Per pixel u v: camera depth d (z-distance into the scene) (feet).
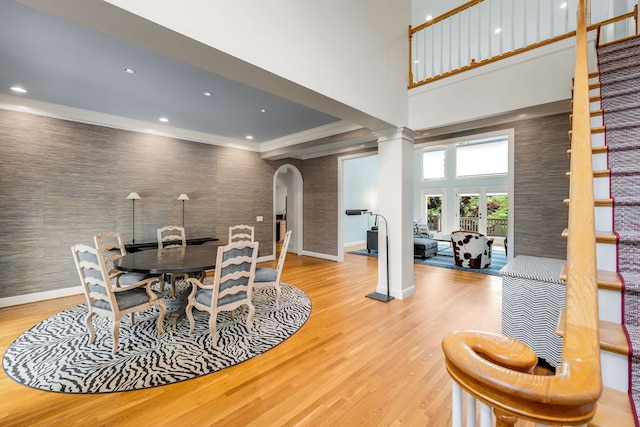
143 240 16.03
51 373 7.19
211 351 8.25
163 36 5.64
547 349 7.11
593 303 2.14
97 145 14.49
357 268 19.26
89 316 8.66
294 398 6.26
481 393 1.71
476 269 18.44
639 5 8.65
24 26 7.41
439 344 8.62
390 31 11.61
